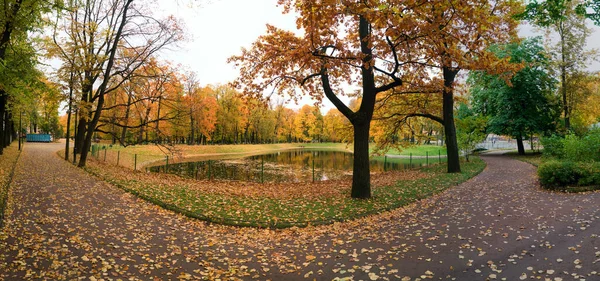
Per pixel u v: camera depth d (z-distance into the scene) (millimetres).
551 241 6703
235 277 5617
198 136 66250
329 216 9602
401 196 12344
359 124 12312
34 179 13562
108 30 19578
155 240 7375
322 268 5988
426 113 21141
